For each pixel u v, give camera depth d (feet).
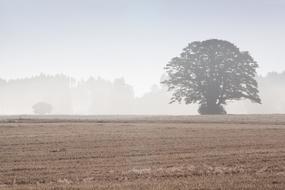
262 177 77.00
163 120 212.64
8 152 111.96
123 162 97.09
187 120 213.05
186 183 72.64
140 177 80.79
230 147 116.78
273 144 121.49
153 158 101.55
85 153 109.81
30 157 104.83
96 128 167.94
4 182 78.54
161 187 69.31
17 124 184.14
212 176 79.82
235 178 76.54
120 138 136.87
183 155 104.73
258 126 176.96
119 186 70.95
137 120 212.64
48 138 137.18
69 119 216.13
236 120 210.79
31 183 78.23
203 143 124.77
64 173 85.40
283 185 70.08
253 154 103.71
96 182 76.54
